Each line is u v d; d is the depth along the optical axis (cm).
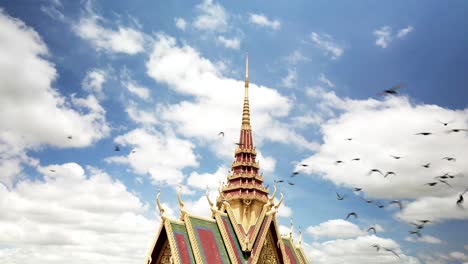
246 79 7138
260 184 6388
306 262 6938
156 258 5194
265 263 5756
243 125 6838
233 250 5403
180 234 5153
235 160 6575
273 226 6019
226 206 5931
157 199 5194
